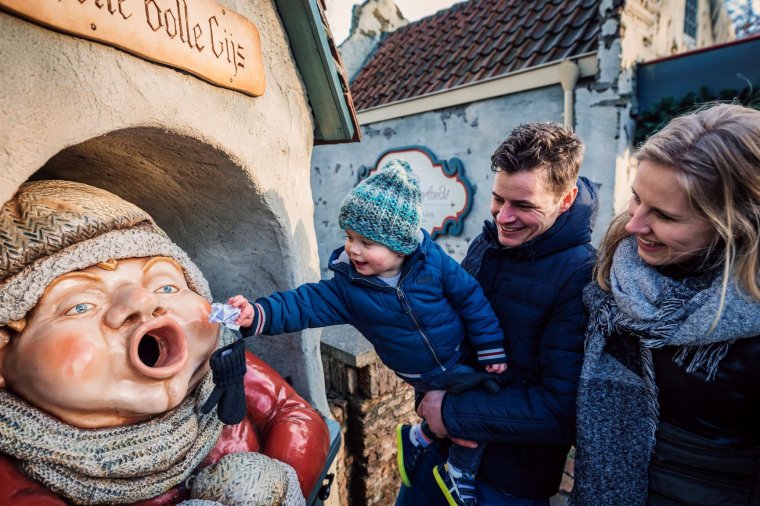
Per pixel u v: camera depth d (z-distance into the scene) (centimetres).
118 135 92
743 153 73
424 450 160
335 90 144
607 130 325
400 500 167
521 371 123
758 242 75
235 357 88
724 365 81
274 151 132
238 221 137
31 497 72
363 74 586
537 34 397
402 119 461
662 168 81
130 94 83
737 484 85
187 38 93
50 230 75
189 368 88
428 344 119
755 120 76
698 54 301
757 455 83
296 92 142
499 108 386
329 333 219
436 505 156
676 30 390
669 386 89
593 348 100
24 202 78
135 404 78
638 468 96
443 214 439
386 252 112
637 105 331
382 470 218
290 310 114
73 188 86
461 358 130
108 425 79
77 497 77
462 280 122
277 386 135
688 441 88
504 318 124
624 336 97
